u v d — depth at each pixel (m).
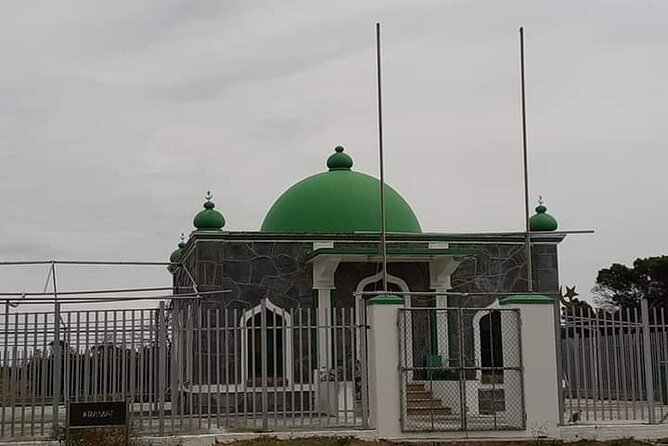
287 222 26.67
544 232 25.98
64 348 16.81
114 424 15.09
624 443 16.97
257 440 16.44
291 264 24.61
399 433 16.94
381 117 19.84
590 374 19.86
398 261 25.05
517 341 17.70
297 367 23.52
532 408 17.45
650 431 17.67
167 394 19.80
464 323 25.28
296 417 20.50
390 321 17.30
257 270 24.36
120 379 17.06
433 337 24.95
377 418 16.97
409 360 19.30
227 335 17.83
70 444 15.16
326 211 26.50
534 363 17.61
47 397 17.30
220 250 24.12
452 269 24.89
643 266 53.81
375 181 28.00
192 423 17.52
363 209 26.59
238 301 24.06
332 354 22.77
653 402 18.12
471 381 20.02
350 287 24.91
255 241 24.47
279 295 24.34
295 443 16.16
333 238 24.86
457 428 17.27
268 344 23.81
